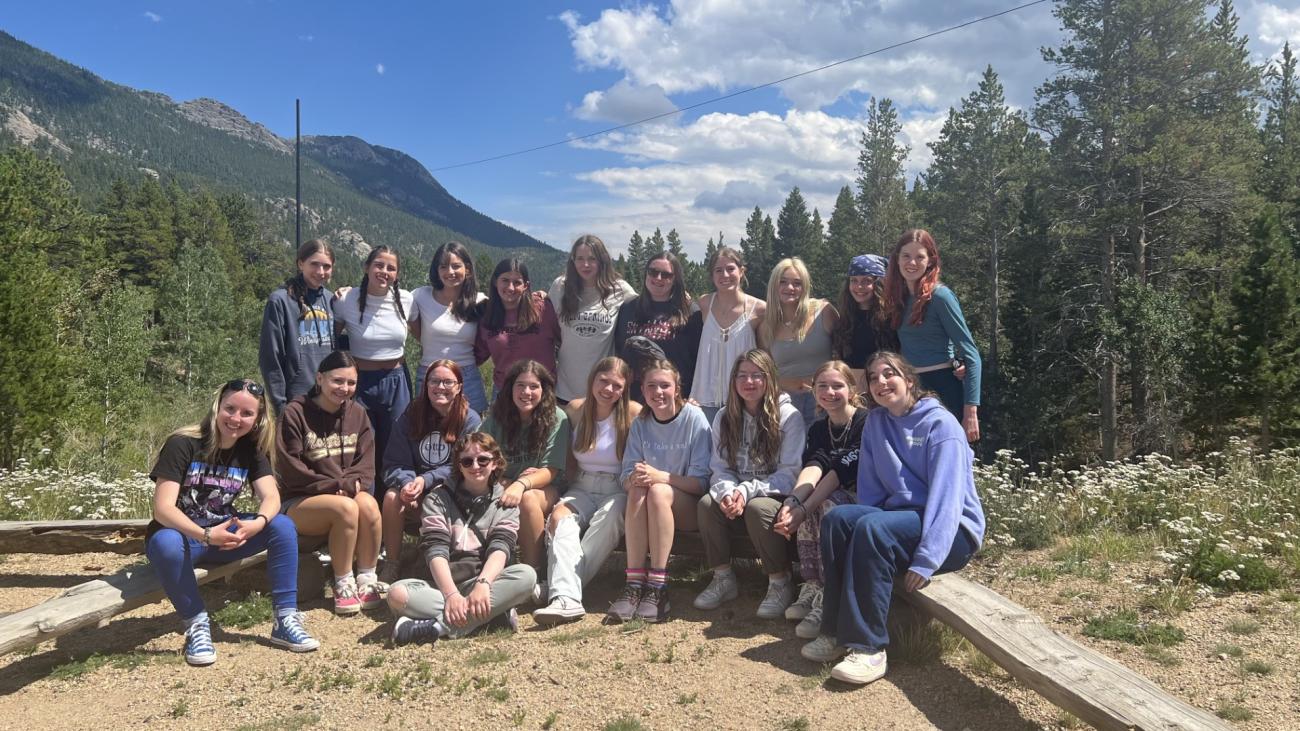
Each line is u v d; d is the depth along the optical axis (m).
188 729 3.27
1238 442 8.47
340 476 4.70
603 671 3.74
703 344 5.59
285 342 5.43
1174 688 3.34
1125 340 25.94
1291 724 3.00
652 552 4.48
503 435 4.94
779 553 4.41
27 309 9.88
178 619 4.58
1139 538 5.54
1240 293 23.41
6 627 3.59
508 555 4.46
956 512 3.77
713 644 4.04
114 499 6.78
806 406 5.38
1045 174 31.05
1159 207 28.80
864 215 50.94
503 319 5.95
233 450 4.36
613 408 5.00
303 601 4.88
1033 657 3.14
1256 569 4.51
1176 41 27.92
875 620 3.61
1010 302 32.00
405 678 3.71
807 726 3.16
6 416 9.55
